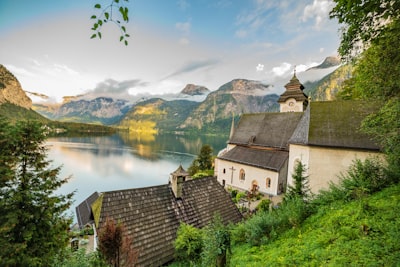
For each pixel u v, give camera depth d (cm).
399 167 1139
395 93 1016
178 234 1330
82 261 974
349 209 959
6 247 739
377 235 726
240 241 1176
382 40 831
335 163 2005
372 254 645
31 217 812
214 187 1911
